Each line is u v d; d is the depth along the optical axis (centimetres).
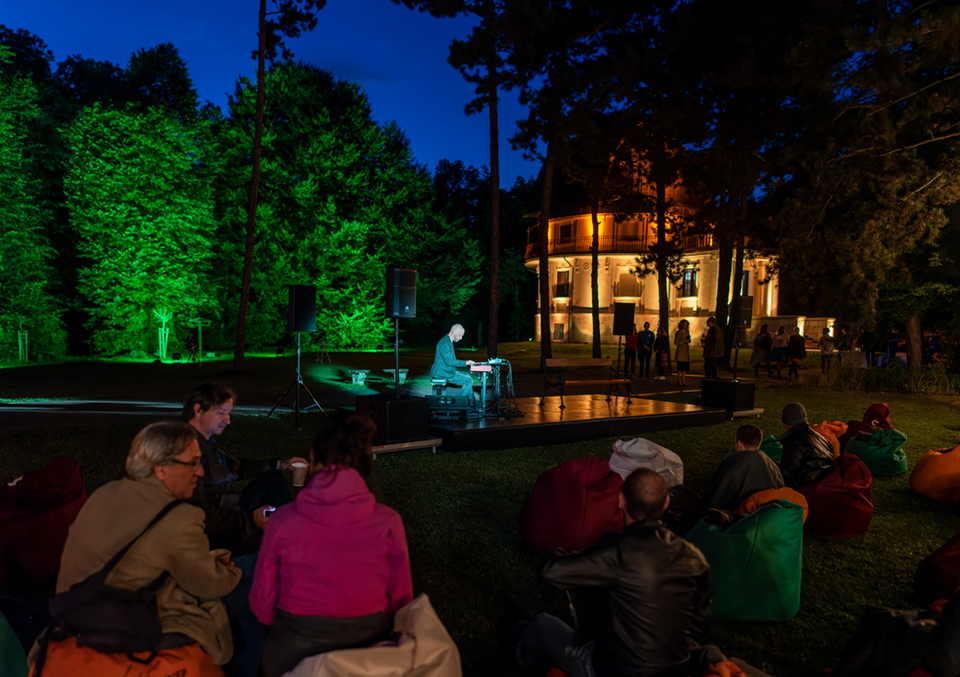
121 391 1617
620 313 1361
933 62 1231
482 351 3881
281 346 3500
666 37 1630
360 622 219
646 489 267
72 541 233
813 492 557
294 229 4184
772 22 1368
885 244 1458
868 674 284
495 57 1817
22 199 2883
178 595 242
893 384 1777
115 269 3269
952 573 404
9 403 1330
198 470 268
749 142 1695
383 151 4506
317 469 240
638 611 250
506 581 454
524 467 782
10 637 288
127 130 3272
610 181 2680
